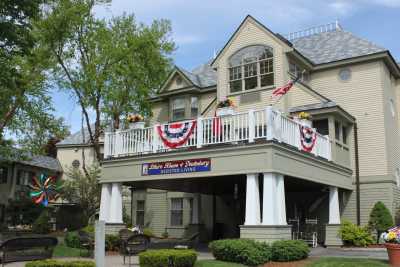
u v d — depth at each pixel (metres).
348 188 19.64
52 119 24.53
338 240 17.78
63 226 31.86
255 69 21.16
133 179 15.98
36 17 15.36
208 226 23.08
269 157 12.92
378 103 20.61
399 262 11.34
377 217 18.61
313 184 17.53
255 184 13.20
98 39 21.67
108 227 16.23
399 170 22.31
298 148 14.70
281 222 12.95
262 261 11.76
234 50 21.95
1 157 24.64
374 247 17.16
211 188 20.20
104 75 21.17
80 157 38.94
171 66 24.58
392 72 22.97
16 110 22.62
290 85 17.19
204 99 25.47
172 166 15.01
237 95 21.50
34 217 31.30
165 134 15.47
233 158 13.65
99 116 22.16
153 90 24.50
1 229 28.94
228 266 11.10
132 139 16.45
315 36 25.42
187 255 10.82
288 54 20.62
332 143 18.55
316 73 22.61
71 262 8.65
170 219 25.08
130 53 21.66
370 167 20.30
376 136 20.39
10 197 34.88
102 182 16.89
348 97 21.44
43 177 28.20
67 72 21.80
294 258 12.34
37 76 21.42
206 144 14.36
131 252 12.24
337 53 22.53
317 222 20.09
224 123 14.20
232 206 22.48
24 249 11.81
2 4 13.95
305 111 19.31
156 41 22.81
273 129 13.34
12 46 15.18
